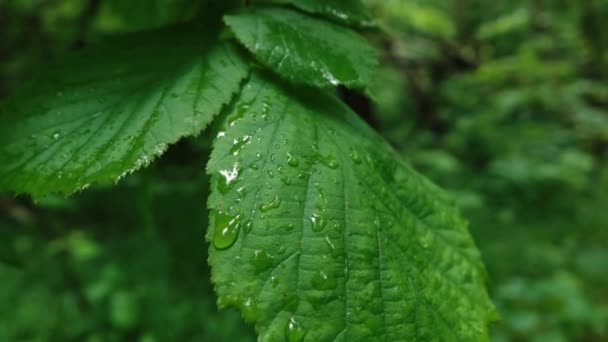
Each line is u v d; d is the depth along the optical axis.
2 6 0.77
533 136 1.79
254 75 0.30
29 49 0.79
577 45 1.95
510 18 1.74
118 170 0.28
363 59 0.31
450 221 0.31
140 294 1.09
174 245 1.18
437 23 1.38
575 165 1.75
